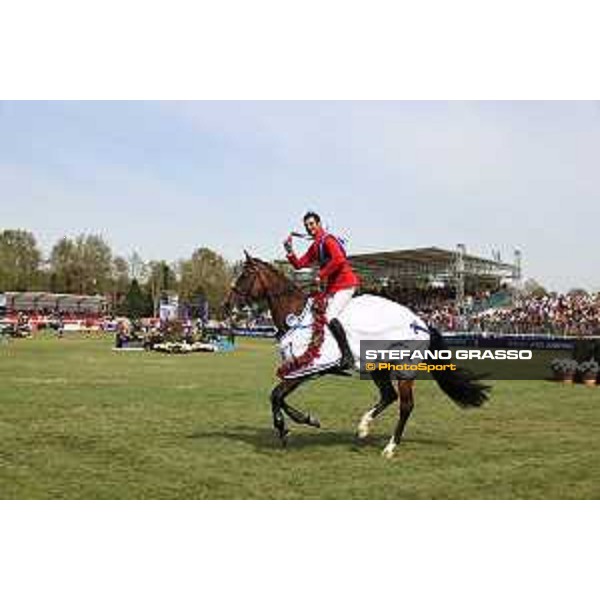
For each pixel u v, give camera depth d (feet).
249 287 26.35
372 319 25.36
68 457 24.49
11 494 19.90
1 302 216.54
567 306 112.98
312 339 25.30
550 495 20.18
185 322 117.08
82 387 46.37
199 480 21.52
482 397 25.84
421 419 34.37
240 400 40.73
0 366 62.54
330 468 23.12
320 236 26.14
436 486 21.03
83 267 277.64
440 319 123.95
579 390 48.85
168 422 32.37
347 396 43.34
